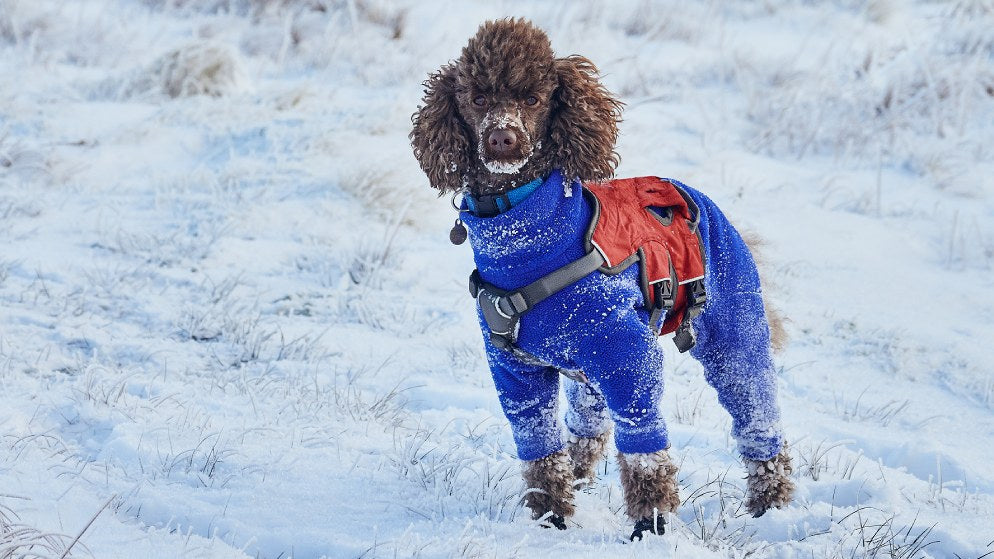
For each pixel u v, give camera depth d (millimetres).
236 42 15297
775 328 4609
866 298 7531
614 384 3607
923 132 11594
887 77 12727
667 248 3936
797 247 8383
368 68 13570
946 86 12180
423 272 7527
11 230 7668
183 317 6422
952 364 6492
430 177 3693
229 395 5246
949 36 13914
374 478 4324
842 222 8992
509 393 3896
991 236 8750
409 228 8320
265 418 4922
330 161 9227
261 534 3750
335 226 8086
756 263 4598
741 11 18703
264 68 13906
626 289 3674
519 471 4484
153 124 10078
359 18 15883
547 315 3594
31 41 13180
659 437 3670
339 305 6828
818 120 11492
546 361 3717
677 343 4027
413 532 3799
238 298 6816
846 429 5438
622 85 13352
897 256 8398
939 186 10086
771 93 12602
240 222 7977
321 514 3975
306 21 15711
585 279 3596
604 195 3893
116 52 14391
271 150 9492
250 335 6227
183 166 9383
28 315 6172
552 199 3596
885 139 11266
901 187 10109
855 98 12156
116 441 4434
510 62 3477
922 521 4188
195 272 7191
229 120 10289
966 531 4129
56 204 8312
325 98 11344
